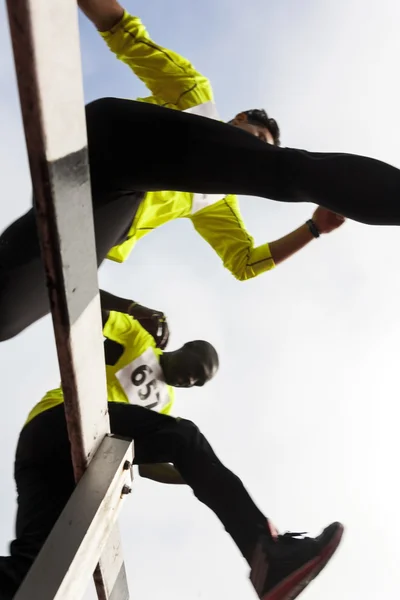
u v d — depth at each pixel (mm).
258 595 1219
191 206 1660
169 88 1512
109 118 1035
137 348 1961
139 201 1201
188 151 1032
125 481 1093
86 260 851
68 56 704
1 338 1165
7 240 1073
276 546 1238
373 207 980
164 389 2020
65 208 771
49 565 921
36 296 1116
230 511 1354
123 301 1765
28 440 1608
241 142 1032
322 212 1607
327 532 1214
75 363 883
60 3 667
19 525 1433
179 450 1479
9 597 1096
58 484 1512
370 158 1011
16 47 633
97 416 1023
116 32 1454
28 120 680
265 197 1073
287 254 1807
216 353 2072
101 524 1016
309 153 1036
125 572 1359
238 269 1853
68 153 754
